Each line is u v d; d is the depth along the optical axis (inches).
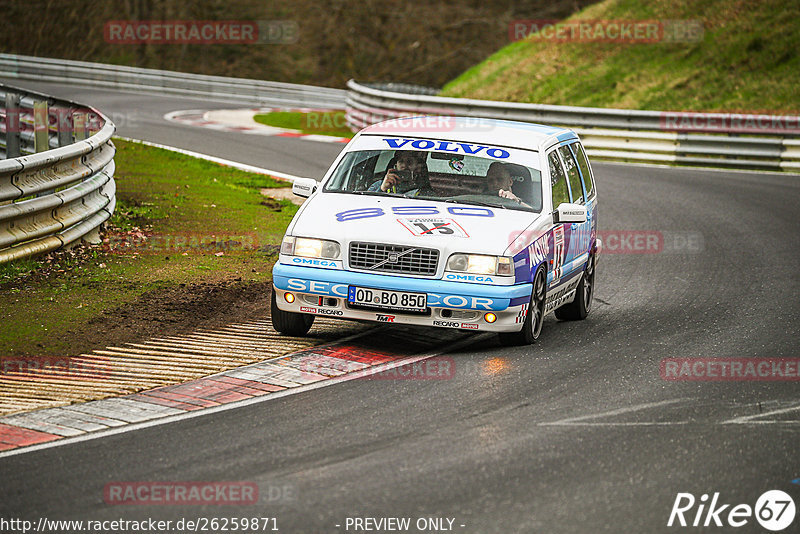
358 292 781.3
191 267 1046.4
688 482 535.5
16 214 949.2
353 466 546.6
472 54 5526.6
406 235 784.3
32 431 598.5
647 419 641.0
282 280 797.2
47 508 488.7
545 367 760.3
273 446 577.3
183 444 579.8
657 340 861.2
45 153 1005.8
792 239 1393.9
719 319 946.1
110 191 1220.5
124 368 728.3
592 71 3171.8
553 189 882.8
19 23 5378.9
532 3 5575.8
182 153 1947.6
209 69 5388.8
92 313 856.3
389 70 5482.3
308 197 868.0
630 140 2244.1
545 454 571.5
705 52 3016.7
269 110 3422.7
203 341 806.5
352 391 687.7
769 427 631.8
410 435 599.2
